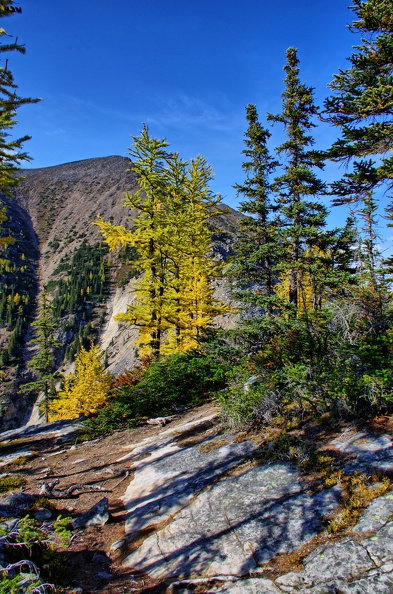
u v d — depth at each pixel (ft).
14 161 24.16
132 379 57.11
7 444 39.55
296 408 24.75
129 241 58.80
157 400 41.11
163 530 16.88
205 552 14.55
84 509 21.03
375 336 24.81
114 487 23.67
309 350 26.40
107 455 30.96
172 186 63.21
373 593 10.25
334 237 47.62
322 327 28.02
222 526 15.78
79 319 537.24
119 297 583.17
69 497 22.84
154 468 24.75
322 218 49.90
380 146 27.66
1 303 577.84
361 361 22.20
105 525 19.01
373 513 13.37
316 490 15.97
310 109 53.42
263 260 57.00
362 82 28.81
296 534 13.82
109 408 41.22
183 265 66.80
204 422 31.07
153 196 62.13
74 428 43.04
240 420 25.90
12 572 12.14
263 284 59.93
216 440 25.76
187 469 22.63
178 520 17.30
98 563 15.84
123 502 21.34
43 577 13.03
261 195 56.85
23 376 407.23
